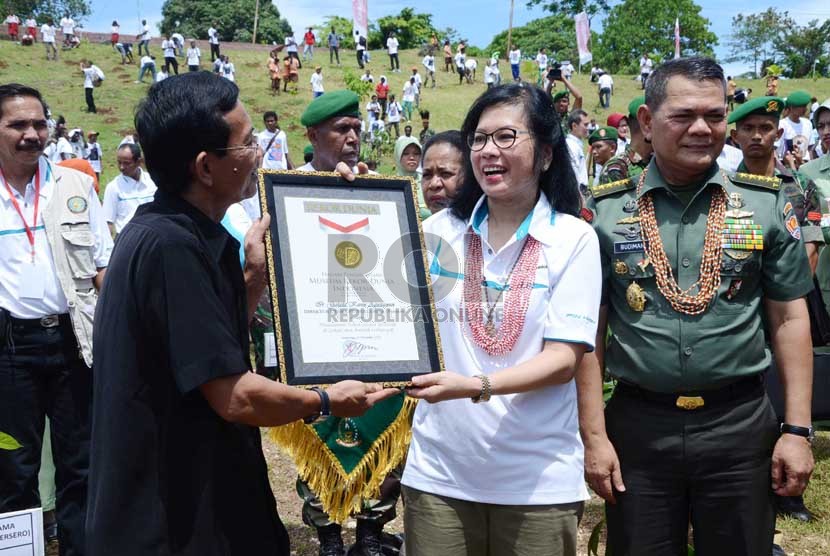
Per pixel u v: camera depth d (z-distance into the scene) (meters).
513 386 2.25
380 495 3.61
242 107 2.05
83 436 3.67
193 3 63.88
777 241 2.66
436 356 2.30
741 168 4.80
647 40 63.34
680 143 2.60
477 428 2.39
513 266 2.45
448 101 32.44
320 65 37.75
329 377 2.17
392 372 2.24
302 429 3.32
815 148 11.91
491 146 2.35
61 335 3.63
